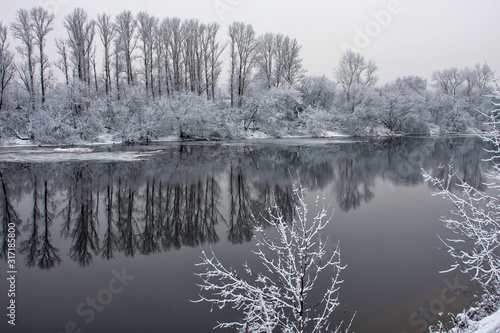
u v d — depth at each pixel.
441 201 12.78
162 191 14.54
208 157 23.78
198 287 6.72
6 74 32.22
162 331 5.34
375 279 6.87
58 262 7.95
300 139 39.75
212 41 42.00
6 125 29.44
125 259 8.11
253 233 9.73
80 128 30.83
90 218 11.21
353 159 23.81
